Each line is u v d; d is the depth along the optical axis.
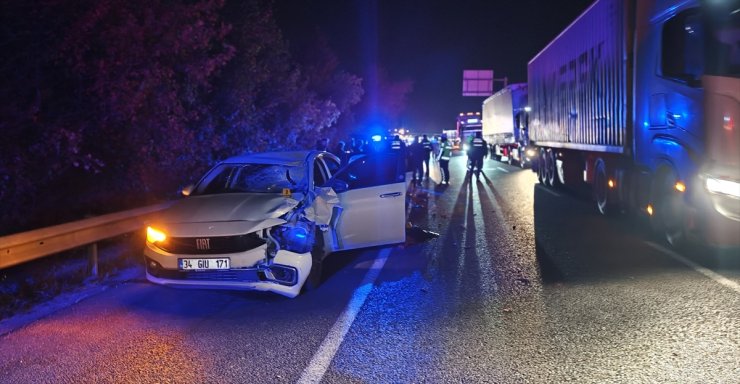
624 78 10.77
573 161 16.64
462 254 8.94
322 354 4.98
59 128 9.02
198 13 11.88
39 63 9.05
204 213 6.64
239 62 18.12
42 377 4.66
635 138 10.12
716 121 7.47
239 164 7.95
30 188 9.70
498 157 37.94
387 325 5.70
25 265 8.50
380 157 8.57
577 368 4.52
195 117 14.76
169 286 6.51
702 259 7.94
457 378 4.42
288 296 6.54
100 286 7.55
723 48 7.49
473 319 5.79
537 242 9.64
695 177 7.88
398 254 9.13
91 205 12.81
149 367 4.80
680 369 4.42
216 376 4.59
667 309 5.82
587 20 13.66
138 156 11.45
